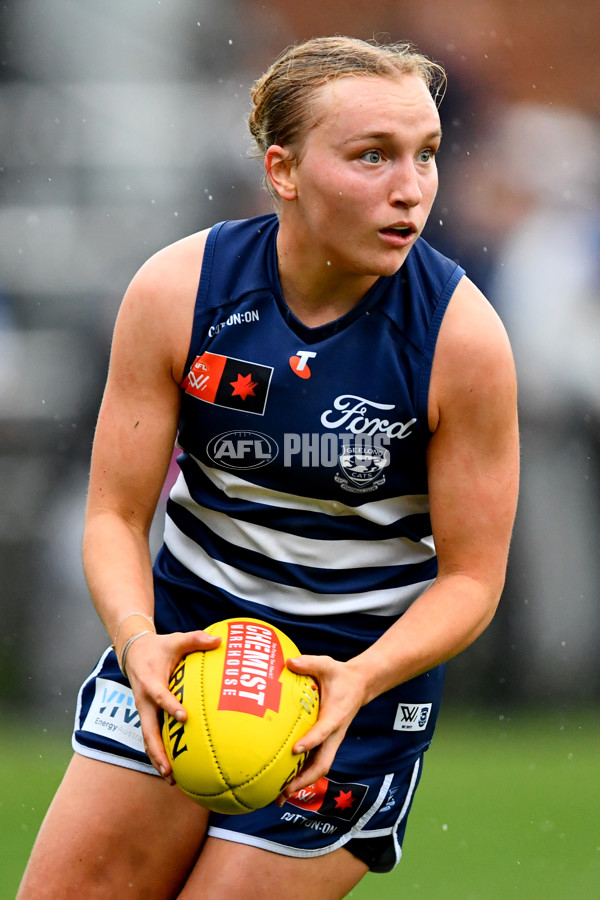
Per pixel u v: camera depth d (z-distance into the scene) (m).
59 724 23.05
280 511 8.91
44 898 8.75
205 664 8.06
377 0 29.75
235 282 8.76
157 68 28.69
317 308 8.70
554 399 25.56
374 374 8.57
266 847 8.77
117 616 8.54
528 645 24.25
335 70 8.19
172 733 7.96
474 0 29.28
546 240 27.34
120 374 8.94
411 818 18.06
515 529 24.44
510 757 21.38
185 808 8.97
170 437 9.08
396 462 8.77
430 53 29.42
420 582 9.41
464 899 14.74
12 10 27.89
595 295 26.84
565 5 29.30
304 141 8.27
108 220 27.36
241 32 29.52
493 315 8.67
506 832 17.38
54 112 27.77
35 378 25.77
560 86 29.27
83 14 28.45
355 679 8.07
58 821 8.93
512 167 28.19
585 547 24.52
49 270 26.67
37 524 24.88
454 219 27.64
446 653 8.57
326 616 9.19
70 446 25.50
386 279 8.62
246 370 8.65
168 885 9.08
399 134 8.05
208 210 27.73
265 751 7.79
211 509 9.16
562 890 15.06
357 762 9.16
